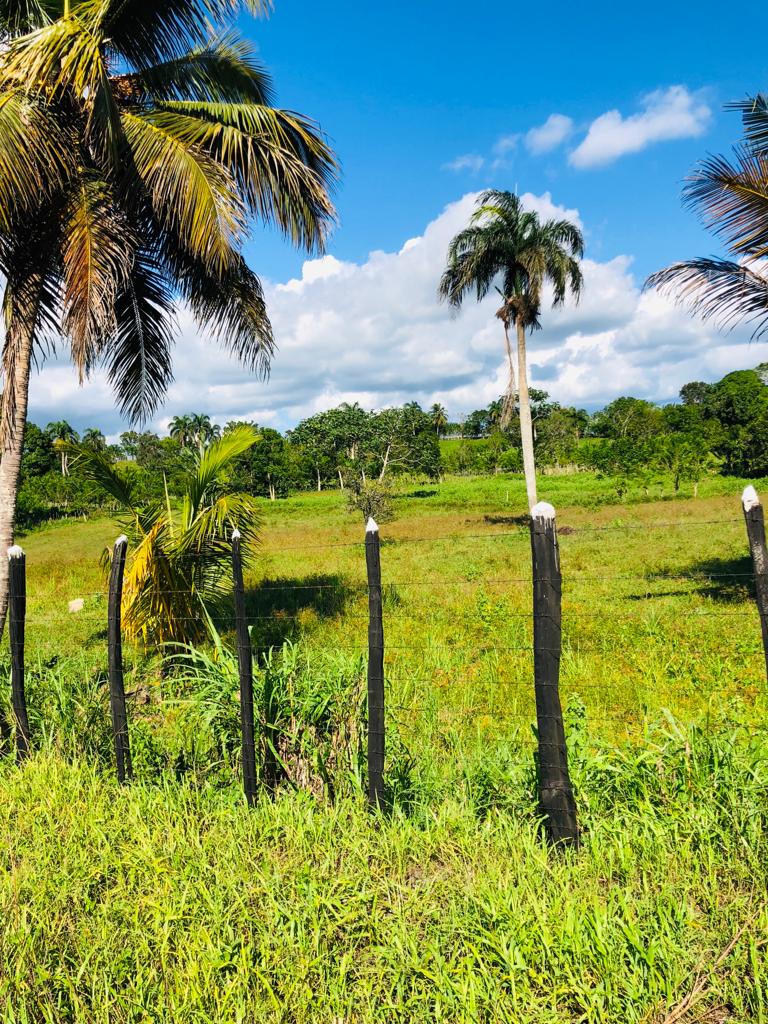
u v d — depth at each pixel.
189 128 7.85
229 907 2.86
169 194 7.28
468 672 7.20
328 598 12.02
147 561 7.52
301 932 2.62
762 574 3.00
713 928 2.58
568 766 3.50
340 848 3.37
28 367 7.70
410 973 2.43
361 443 68.62
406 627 9.52
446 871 3.11
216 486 8.66
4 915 2.87
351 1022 2.28
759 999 2.17
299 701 4.25
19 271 7.65
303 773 4.18
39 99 6.82
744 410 55.38
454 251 24.73
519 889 2.80
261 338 10.09
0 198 6.48
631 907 2.67
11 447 7.51
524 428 25.30
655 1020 2.20
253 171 8.16
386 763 4.32
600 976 2.34
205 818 3.76
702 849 3.00
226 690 4.41
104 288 6.88
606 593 11.31
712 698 5.68
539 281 23.64
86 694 5.56
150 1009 2.30
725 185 8.49
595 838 3.17
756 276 9.10
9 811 3.91
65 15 6.87
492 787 3.97
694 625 8.49
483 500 40.88
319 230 8.78
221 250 7.16
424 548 19.67
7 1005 2.33
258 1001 2.32
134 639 7.86
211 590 8.45
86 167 7.50
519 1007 2.23
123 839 3.60
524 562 15.70
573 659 7.45
